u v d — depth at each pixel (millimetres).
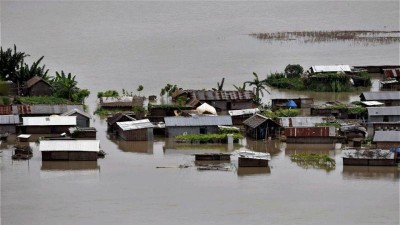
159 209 195625
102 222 187000
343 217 190625
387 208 196625
